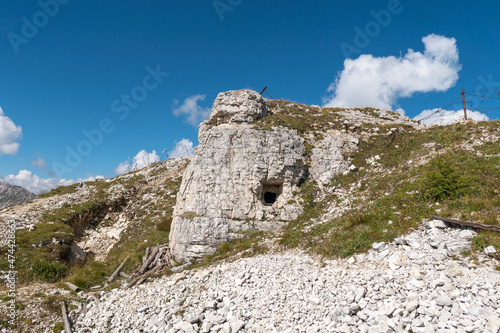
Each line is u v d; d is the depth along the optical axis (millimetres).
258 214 20453
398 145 24016
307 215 20109
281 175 21578
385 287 9664
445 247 10805
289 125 25281
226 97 25156
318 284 11070
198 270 16906
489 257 9656
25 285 19594
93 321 14281
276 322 9820
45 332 13500
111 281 19625
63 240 27781
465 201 12805
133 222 34531
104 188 44781
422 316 8031
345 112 32062
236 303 11680
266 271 13805
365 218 15148
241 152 21953
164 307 13305
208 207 20453
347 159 24281
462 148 18922
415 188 15828
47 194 43750
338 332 8438
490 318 7227
